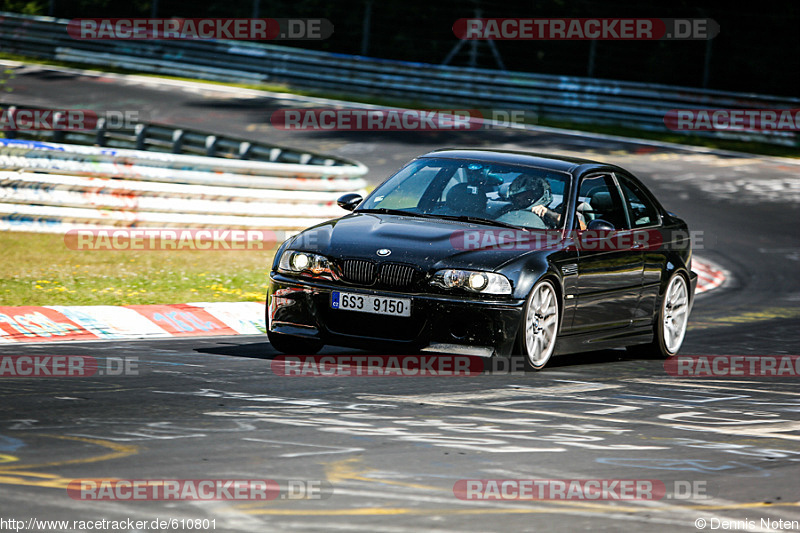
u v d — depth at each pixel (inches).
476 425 765.3
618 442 736.3
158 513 524.7
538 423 784.9
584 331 1073.5
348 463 639.1
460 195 1090.7
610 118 3745.1
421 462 649.6
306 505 547.8
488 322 962.7
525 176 1104.2
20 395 799.7
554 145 3297.2
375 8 5113.2
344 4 5172.2
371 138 3250.5
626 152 3262.8
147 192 1774.1
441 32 5059.1
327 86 4057.6
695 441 754.2
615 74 4815.5
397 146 3147.1
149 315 1226.6
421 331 965.8
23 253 1590.8
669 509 576.7
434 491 586.2
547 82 3816.4
